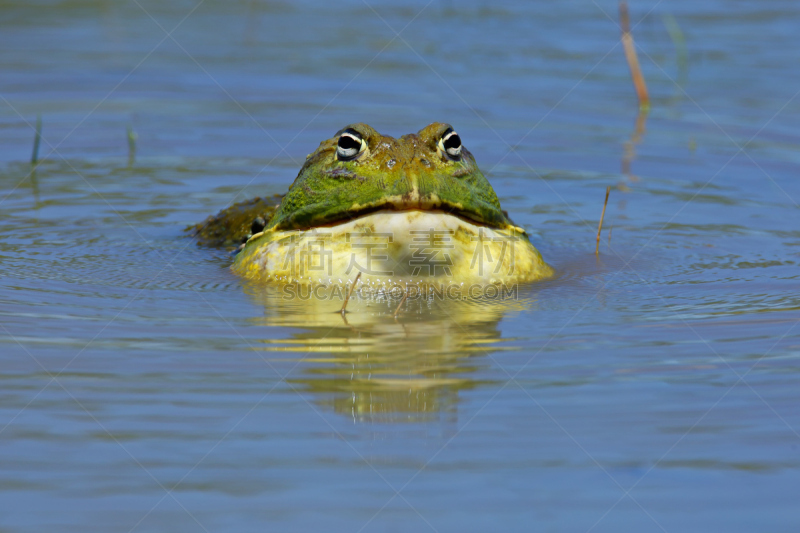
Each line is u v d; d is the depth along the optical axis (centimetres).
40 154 3125
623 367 1458
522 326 1666
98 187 2816
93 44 4478
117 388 1365
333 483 1117
